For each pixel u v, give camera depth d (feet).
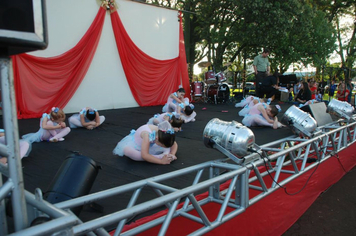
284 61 48.37
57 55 23.03
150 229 5.92
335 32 55.26
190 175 9.18
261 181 7.05
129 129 17.08
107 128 17.38
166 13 30.60
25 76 21.20
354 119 13.91
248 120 17.78
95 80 25.94
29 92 21.58
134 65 27.96
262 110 17.44
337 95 32.40
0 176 3.34
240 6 39.58
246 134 6.48
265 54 29.96
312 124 10.25
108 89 26.96
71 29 23.71
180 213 6.23
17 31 2.33
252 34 42.22
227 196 5.99
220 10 44.80
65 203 4.60
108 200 7.23
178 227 6.45
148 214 6.34
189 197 5.26
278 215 9.21
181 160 10.93
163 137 9.61
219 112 25.21
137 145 10.66
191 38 53.21
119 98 27.91
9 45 2.36
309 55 51.85
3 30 2.24
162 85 31.19
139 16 28.25
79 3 23.98
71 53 23.31
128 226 5.70
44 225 2.98
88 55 24.52
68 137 14.84
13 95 2.85
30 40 2.42
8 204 4.18
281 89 30.17
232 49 54.85
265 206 8.64
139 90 29.14
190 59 54.08
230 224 7.39
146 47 29.22
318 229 9.70
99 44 25.75
